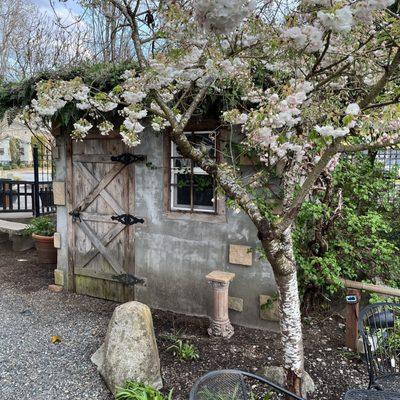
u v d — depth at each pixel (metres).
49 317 3.96
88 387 2.69
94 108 2.84
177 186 4.03
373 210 4.28
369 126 1.73
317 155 2.67
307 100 2.19
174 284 4.04
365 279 3.97
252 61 2.53
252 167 3.38
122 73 3.27
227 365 2.94
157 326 3.71
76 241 4.66
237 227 3.66
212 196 3.82
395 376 2.34
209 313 3.88
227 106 3.02
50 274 5.50
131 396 2.38
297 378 2.16
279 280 2.10
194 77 2.21
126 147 4.17
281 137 1.92
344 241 3.78
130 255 4.28
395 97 1.92
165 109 2.02
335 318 3.79
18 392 2.63
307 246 3.72
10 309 4.18
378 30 2.09
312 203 3.64
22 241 6.88
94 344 3.34
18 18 8.11
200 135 3.78
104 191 4.39
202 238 3.85
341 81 2.52
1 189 8.38
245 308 3.68
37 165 7.88
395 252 4.34
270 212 3.11
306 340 3.34
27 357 3.11
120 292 4.39
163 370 2.86
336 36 2.01
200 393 1.62
